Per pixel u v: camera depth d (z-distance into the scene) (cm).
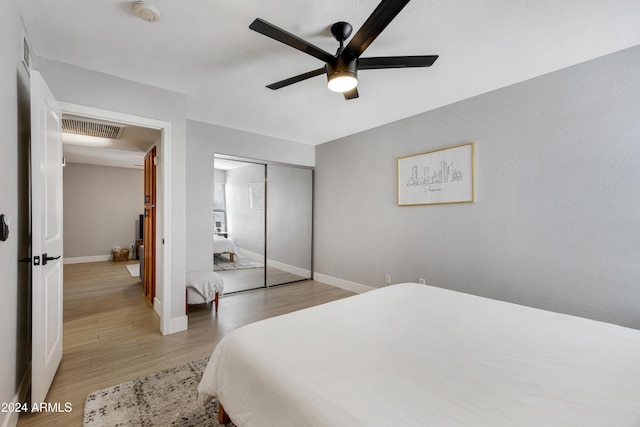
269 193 455
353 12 168
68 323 300
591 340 137
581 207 225
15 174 158
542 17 172
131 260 673
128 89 252
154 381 196
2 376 138
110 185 684
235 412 120
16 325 161
